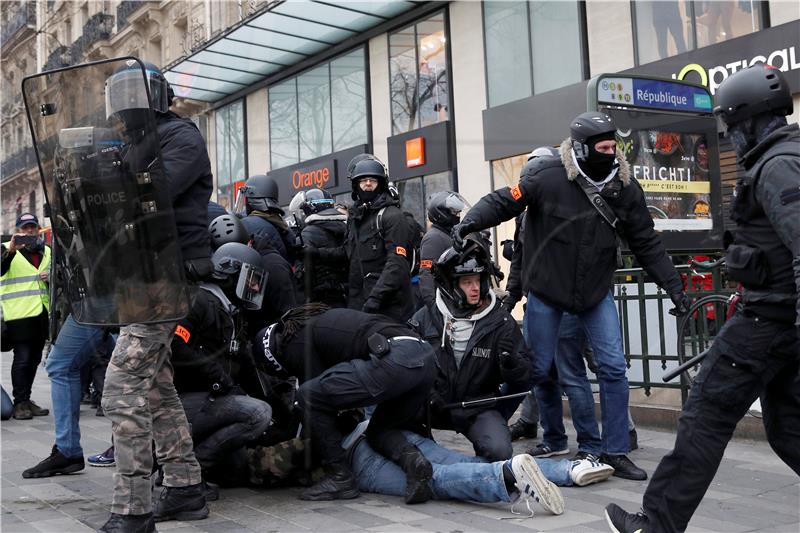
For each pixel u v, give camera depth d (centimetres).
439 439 310
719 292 347
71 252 172
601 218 269
